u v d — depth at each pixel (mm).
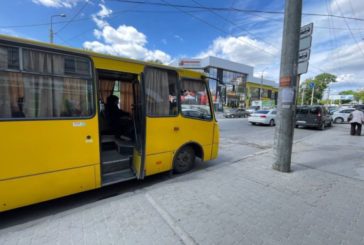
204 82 5000
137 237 2541
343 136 11547
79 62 3219
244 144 9188
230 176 4727
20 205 2789
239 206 3330
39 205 3469
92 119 3330
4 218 3061
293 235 2615
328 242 2490
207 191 3898
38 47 2865
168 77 4297
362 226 2830
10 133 2658
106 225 2803
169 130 4348
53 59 2994
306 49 4566
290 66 4664
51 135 2967
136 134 4266
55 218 3021
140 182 4465
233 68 39531
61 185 3105
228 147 8477
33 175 2855
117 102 5730
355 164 5770
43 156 2920
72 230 2703
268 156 6680
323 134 12477
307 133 13000
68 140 3119
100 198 3738
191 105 4770
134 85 4496
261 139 10578
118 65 3617
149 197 3643
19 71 2734
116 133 5527
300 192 3891
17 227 2814
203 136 5047
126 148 4387
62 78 3066
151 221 2891
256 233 2643
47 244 2428
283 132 4953
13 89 2701
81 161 3268
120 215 3055
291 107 4805
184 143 4660
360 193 3883
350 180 4531
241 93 42281
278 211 3193
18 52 2729
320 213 3154
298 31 4551
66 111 3113
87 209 3262
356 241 2514
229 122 20578
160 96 4176
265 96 48812
